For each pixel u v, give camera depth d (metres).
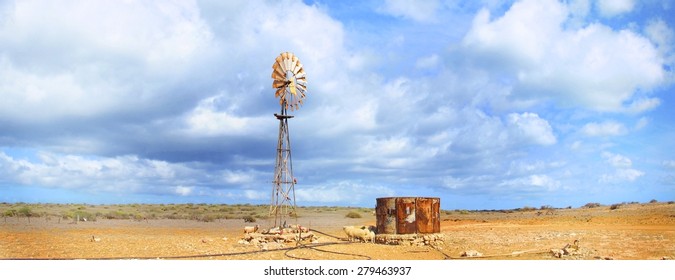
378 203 28.11
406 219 27.20
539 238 29.45
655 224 39.12
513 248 25.23
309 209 98.06
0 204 89.62
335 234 34.59
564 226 39.72
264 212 82.50
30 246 24.77
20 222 42.78
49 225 40.38
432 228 27.80
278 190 29.72
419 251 24.58
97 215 57.75
